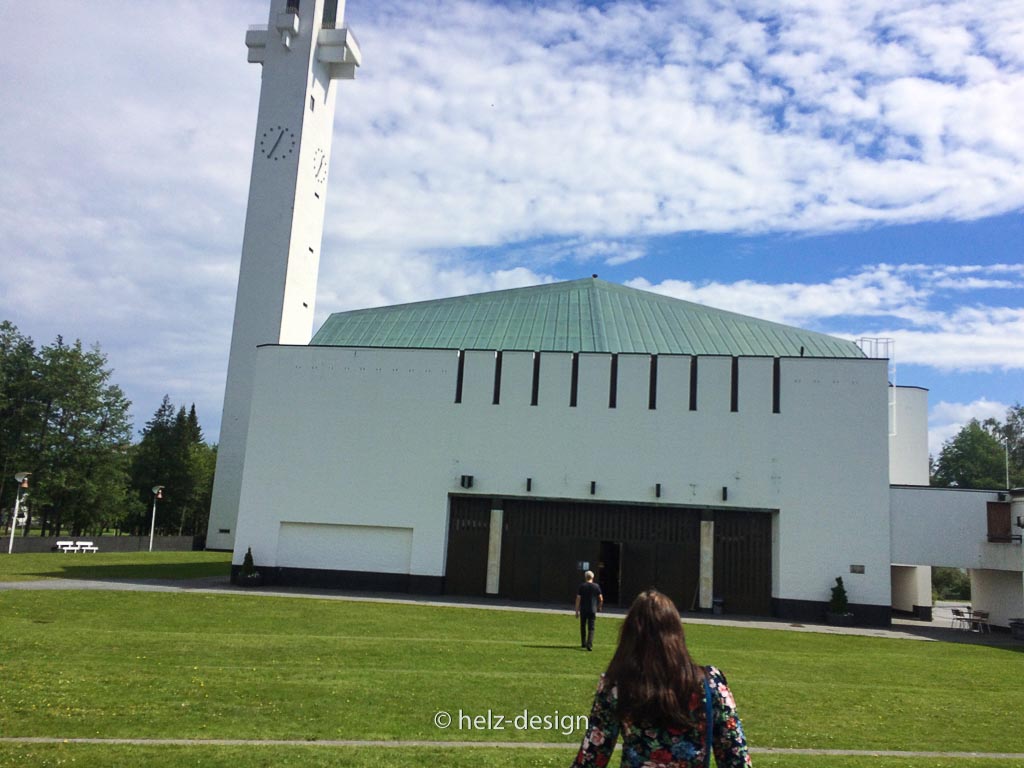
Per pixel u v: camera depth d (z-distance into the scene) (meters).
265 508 35.00
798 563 31.61
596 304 40.81
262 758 8.59
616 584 33.16
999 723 12.49
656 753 4.00
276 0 63.88
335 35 64.62
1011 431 89.44
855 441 32.09
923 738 11.20
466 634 21.50
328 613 24.95
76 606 23.55
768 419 32.69
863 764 9.42
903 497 32.00
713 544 32.47
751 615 31.84
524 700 12.37
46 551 53.69
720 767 4.09
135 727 9.73
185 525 101.31
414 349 35.25
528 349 37.09
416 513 34.19
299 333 62.94
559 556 33.31
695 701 4.02
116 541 59.12
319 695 11.96
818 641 24.58
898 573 41.28
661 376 33.59
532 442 33.88
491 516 33.94
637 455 33.19
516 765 8.75
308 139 62.88
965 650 24.02
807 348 38.88
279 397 35.81
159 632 18.75
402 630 21.69
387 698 12.00
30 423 64.81
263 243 60.94
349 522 34.50
